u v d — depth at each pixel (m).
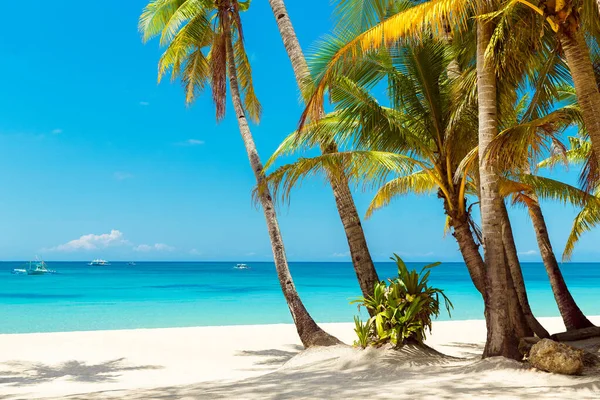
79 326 25.55
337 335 16.77
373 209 15.07
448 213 9.87
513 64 8.81
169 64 15.68
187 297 45.28
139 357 13.52
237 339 16.59
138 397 7.34
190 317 29.86
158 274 99.62
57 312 32.22
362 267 11.10
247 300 42.34
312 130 9.94
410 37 8.46
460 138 9.82
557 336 11.60
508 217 11.66
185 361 13.06
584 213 16.23
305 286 62.34
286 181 9.41
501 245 8.36
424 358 8.85
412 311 9.14
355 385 7.37
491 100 8.48
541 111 10.66
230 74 14.11
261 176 12.91
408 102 10.06
